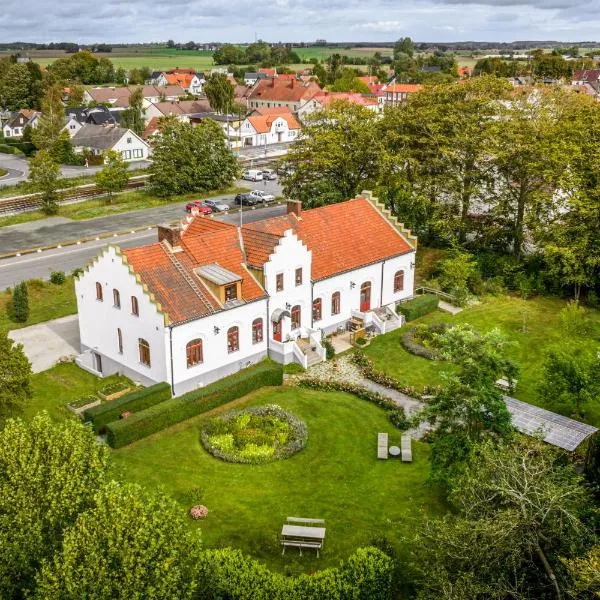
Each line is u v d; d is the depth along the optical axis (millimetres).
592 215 62969
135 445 43500
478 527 25172
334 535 35344
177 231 50781
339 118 82750
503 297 68875
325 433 45125
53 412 47438
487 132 71562
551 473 28875
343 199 80812
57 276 71375
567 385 43906
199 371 49406
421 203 75625
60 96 179500
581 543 25797
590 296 66625
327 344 55719
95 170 131875
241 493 38875
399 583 31781
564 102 83375
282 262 52750
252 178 122500
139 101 185500
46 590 22625
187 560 24344
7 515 25234
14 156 149750
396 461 42094
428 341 57812
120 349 51281
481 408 34969
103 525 23453
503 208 72438
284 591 28406
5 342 39031
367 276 60562
